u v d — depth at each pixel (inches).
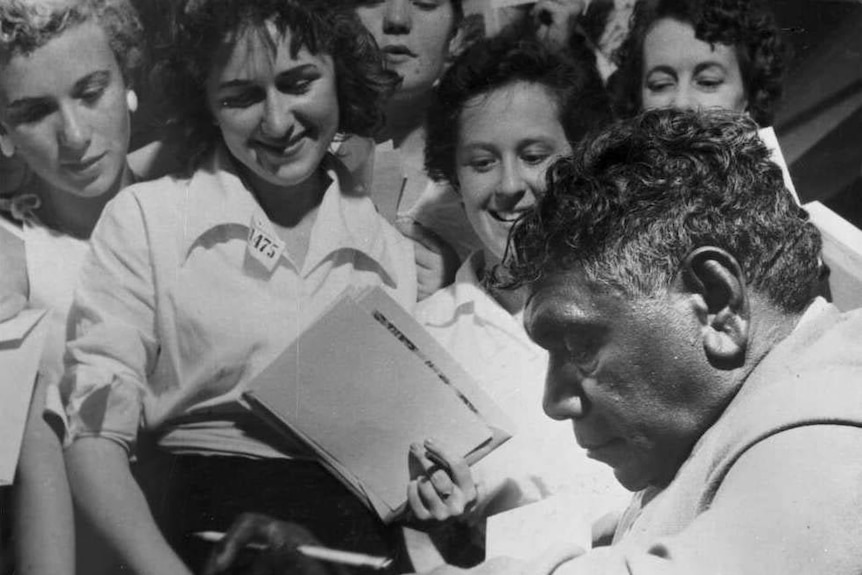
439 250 91.2
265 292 89.4
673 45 92.0
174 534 88.2
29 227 89.8
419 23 90.4
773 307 59.2
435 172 91.6
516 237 64.1
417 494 88.1
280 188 90.5
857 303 89.9
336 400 88.7
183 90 89.7
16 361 88.7
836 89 93.4
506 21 91.4
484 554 87.2
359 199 91.6
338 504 88.4
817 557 50.6
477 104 90.7
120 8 89.1
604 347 61.2
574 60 91.4
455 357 89.3
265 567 87.7
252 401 88.7
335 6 89.7
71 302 89.7
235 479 88.5
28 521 88.0
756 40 92.2
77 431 88.6
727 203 59.6
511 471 88.0
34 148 89.4
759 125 93.2
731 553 51.3
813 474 52.1
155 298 89.4
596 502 86.6
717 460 56.5
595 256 60.7
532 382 88.7
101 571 88.1
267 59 89.1
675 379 59.9
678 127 62.7
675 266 59.7
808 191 92.9
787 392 55.0
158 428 89.4
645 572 51.3
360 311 89.4
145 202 90.0
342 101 90.8
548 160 90.7
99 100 89.4
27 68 88.5
